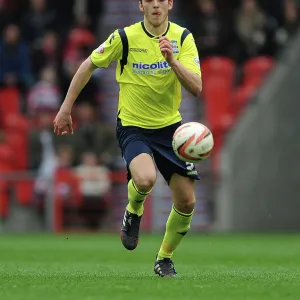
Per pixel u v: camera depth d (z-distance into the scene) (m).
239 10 73.50
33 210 63.56
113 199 64.62
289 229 66.56
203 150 26.02
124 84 28.28
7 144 68.25
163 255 28.55
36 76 71.94
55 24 73.69
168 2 28.39
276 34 73.75
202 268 34.44
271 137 66.31
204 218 65.75
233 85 71.88
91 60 28.19
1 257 41.97
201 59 72.31
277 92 66.19
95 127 65.62
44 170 64.56
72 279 26.91
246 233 64.94
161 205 63.88
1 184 63.12
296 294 23.06
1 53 71.00
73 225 63.88
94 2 76.44
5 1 74.38
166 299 21.91
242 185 65.62
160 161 28.08
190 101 72.12
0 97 71.00
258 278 27.75
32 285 24.86
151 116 28.02
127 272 30.89
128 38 28.02
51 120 65.75
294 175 66.50
